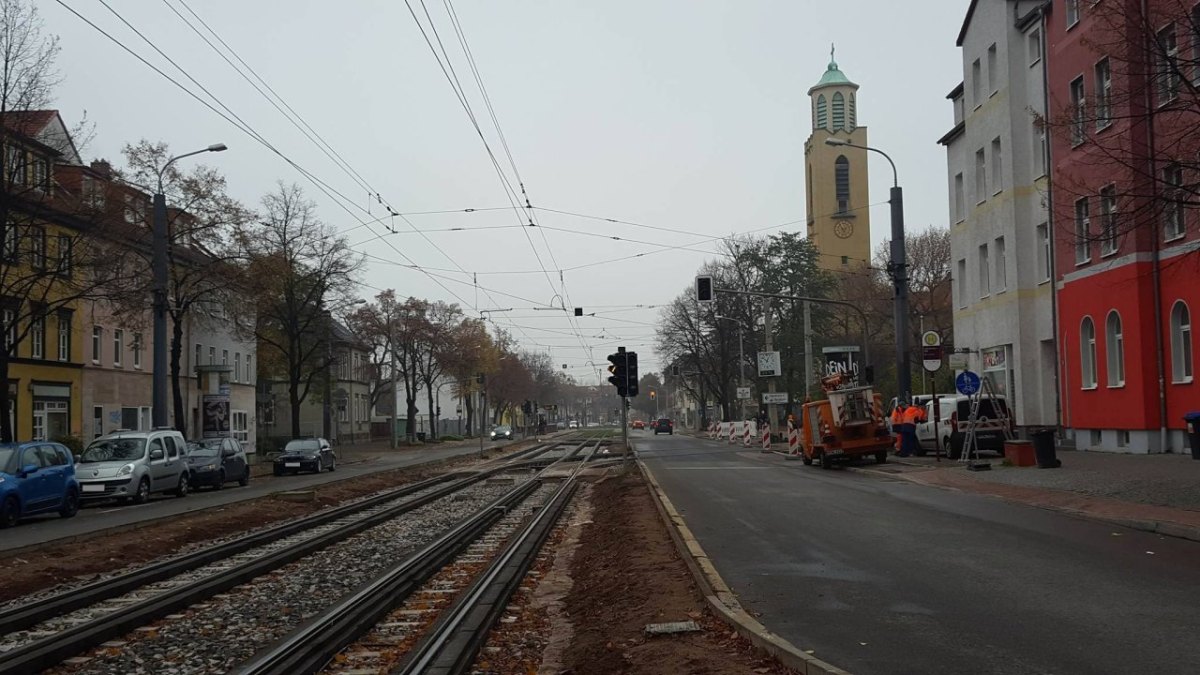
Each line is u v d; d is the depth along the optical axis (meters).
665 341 76.94
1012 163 35.03
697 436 85.38
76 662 8.79
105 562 15.62
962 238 41.25
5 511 21.36
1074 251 30.30
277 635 9.83
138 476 27.27
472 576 13.59
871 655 7.65
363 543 17.61
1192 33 15.02
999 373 36.81
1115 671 7.01
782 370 67.75
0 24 26.64
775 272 67.50
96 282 30.92
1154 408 26.14
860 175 89.94
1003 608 9.27
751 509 19.06
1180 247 24.95
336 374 81.00
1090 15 16.17
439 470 43.38
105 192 30.83
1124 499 17.56
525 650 9.37
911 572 11.41
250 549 16.92
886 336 75.00
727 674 7.23
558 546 17.06
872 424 31.89
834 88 90.94
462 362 84.75
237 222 38.59
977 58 38.38
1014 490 20.53
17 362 38.75
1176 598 9.59
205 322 46.03
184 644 9.47
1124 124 21.84
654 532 16.09
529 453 55.91
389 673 8.19
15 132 27.00
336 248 50.56
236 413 62.34
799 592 10.38
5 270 28.39
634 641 8.66
